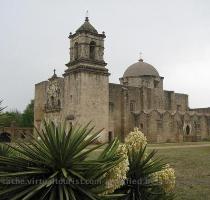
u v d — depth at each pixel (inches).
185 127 2501.2
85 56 2032.5
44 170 220.2
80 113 1977.1
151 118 2329.0
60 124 251.4
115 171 232.7
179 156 1170.0
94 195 218.4
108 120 2122.3
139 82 2842.0
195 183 719.1
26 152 228.8
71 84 2086.6
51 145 221.0
